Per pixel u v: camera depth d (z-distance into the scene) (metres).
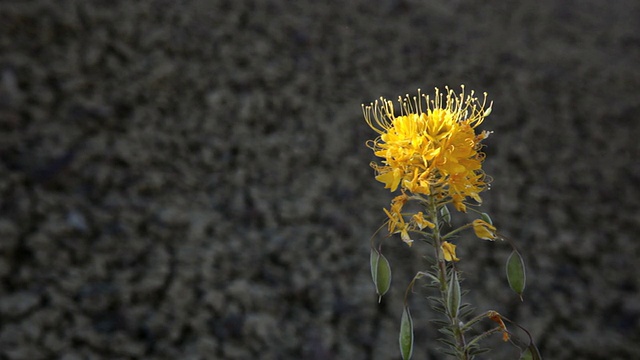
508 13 2.89
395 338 1.12
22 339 0.95
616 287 1.42
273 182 1.46
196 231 1.25
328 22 2.20
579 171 1.84
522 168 1.78
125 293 1.07
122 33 1.75
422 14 2.51
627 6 3.51
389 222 0.40
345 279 1.23
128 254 1.16
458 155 0.39
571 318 1.29
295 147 1.58
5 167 1.24
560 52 2.61
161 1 1.95
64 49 1.61
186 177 1.39
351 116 1.75
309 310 1.15
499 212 1.57
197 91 1.66
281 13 2.14
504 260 1.40
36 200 1.19
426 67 2.13
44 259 1.09
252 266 1.21
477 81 2.14
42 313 1.00
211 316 1.07
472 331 1.16
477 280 1.33
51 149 1.32
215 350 1.01
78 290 1.06
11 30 1.58
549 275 1.40
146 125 1.49
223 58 1.82
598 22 3.16
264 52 1.91
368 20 2.31
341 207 1.43
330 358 1.05
